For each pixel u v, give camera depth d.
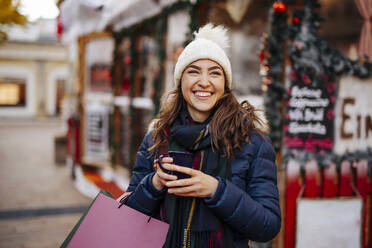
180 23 3.60
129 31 4.92
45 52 20.86
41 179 6.43
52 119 20.56
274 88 2.43
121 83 5.47
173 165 1.09
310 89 2.48
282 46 2.44
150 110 4.50
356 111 2.60
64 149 8.07
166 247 1.19
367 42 2.57
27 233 3.75
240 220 1.12
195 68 1.28
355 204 2.61
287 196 2.50
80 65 6.23
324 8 2.47
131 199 1.28
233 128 1.23
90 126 6.10
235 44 3.10
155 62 4.38
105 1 5.04
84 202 4.94
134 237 1.17
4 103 20.67
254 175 1.23
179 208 1.22
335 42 2.52
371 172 2.66
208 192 1.11
